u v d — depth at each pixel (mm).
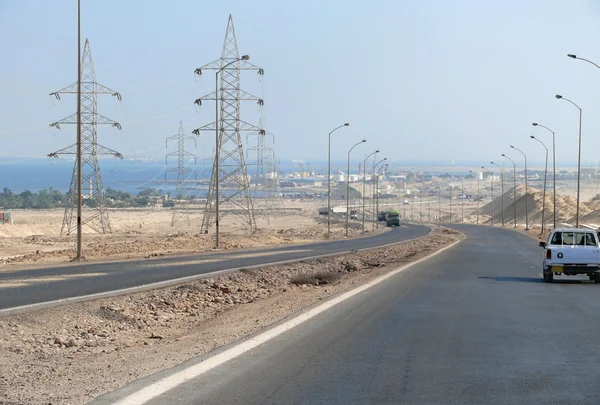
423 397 9453
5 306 20156
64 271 34062
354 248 61312
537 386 10125
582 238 30344
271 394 9594
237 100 85875
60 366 12414
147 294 24391
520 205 182875
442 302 21781
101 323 18969
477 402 9164
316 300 22781
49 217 159375
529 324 16891
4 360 13195
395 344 13867
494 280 31000
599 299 23000
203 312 22641
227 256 47750
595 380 10539
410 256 52781
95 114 90625
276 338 14578
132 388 9898
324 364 11781
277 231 108938
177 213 187875
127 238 87125
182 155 159125
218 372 11070
